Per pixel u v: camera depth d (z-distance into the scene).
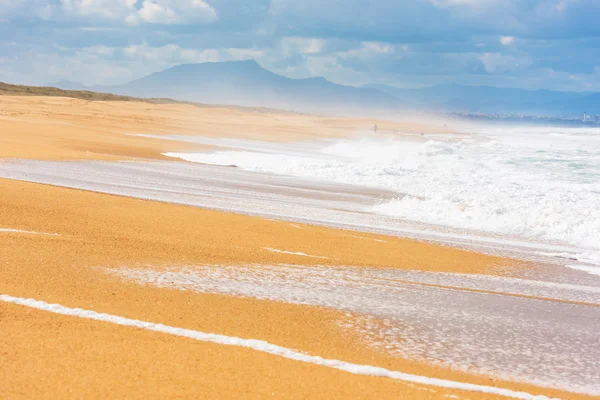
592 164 46.53
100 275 11.09
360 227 20.86
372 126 130.25
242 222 18.78
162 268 12.24
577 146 66.00
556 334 10.20
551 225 23.22
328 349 8.31
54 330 7.80
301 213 22.94
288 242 16.53
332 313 10.18
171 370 6.79
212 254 14.12
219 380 6.62
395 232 20.50
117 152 42.41
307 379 6.89
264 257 14.40
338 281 12.68
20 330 7.67
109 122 76.25
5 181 22.73
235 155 45.03
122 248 13.71
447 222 23.72
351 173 35.59
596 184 35.62
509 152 56.34
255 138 70.31
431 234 20.84
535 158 50.78
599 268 17.22
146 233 15.84
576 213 24.22
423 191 30.52
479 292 12.94
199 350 7.55
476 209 24.98
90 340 7.55
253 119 127.31
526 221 23.64
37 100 130.12
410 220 23.55
